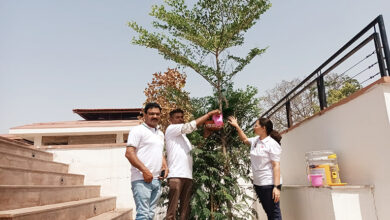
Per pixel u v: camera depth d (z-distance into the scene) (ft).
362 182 9.69
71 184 16.08
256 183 10.64
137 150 9.18
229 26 12.81
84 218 12.60
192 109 12.43
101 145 18.93
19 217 8.25
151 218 9.10
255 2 12.14
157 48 13.07
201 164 11.12
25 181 11.74
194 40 12.98
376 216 8.93
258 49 12.27
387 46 9.09
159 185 9.46
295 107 47.62
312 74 13.92
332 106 11.64
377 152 8.89
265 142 10.59
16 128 45.98
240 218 11.01
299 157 14.99
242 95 12.14
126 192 18.16
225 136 11.87
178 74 24.95
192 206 10.41
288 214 12.82
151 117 9.66
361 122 9.76
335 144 11.46
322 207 9.61
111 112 74.49
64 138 50.31
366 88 9.46
